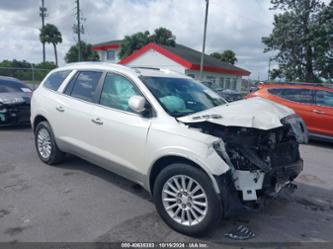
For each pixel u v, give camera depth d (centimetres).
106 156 386
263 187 310
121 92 383
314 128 795
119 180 456
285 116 346
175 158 313
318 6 2248
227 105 361
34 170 486
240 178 302
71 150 452
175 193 317
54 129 474
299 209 390
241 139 320
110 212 356
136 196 403
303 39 2291
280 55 2509
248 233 323
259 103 369
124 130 357
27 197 386
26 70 1838
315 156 691
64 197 391
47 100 486
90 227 321
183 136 303
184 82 426
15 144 645
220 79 2911
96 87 416
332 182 504
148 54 2564
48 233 305
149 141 329
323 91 798
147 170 335
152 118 338
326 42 2214
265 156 322
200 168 294
